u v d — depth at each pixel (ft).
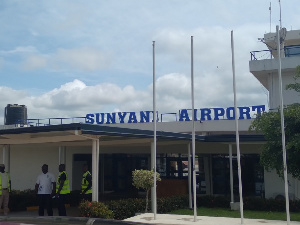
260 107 78.33
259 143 58.03
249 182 71.10
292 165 42.55
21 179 69.05
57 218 23.36
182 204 55.88
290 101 73.05
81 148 69.67
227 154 72.95
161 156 77.56
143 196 73.77
